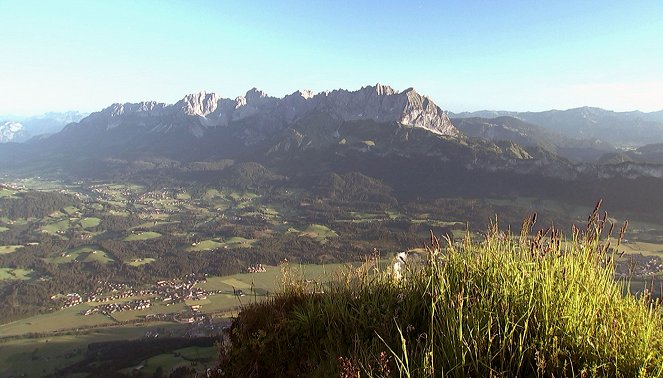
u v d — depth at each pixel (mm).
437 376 3082
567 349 3084
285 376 4047
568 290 3391
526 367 3072
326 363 3715
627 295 3508
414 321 4113
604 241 3816
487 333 3201
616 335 2988
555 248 4031
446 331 3426
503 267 4129
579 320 3203
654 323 3062
